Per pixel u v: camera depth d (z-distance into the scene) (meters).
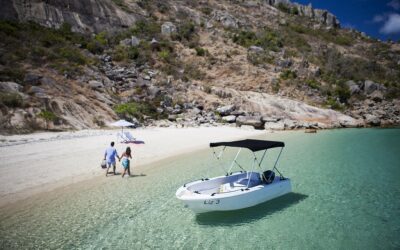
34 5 66.38
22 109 32.19
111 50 63.59
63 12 70.81
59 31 62.03
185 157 23.70
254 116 48.28
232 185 13.90
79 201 13.77
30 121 31.34
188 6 103.38
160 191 15.34
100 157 21.88
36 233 10.77
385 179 18.03
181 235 10.91
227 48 77.69
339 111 61.25
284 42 94.12
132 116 42.31
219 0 117.31
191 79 61.31
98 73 50.50
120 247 9.99
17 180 16.28
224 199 12.11
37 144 25.20
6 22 55.06
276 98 58.50
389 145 31.28
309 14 134.88
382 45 117.38
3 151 22.38
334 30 123.50
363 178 18.28
